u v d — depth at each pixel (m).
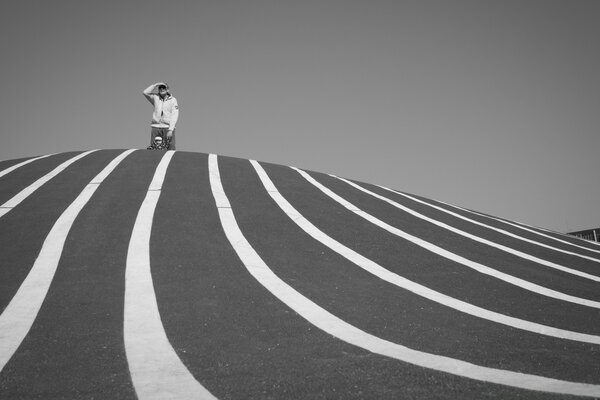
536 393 6.49
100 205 18.97
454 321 10.52
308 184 25.98
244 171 26.69
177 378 7.14
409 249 17.28
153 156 28.50
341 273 14.08
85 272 12.94
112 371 7.45
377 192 27.42
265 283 12.72
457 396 6.39
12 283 12.08
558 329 10.13
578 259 18.83
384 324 10.12
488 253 18.02
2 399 6.39
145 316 10.23
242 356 8.15
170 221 17.59
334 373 7.30
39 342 8.76
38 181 22.33
